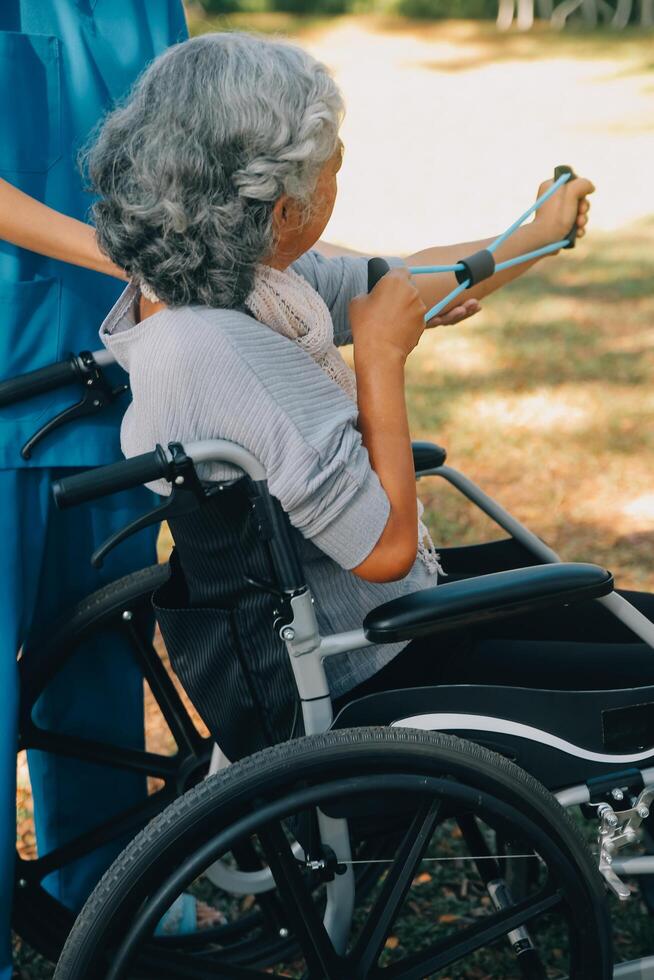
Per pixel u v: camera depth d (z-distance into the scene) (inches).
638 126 493.0
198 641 57.5
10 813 66.7
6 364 66.0
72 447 67.4
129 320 57.2
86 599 70.4
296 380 53.1
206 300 52.9
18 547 66.8
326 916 59.7
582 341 222.2
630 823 58.2
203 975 56.7
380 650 60.1
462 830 70.1
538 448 171.6
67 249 63.0
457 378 204.2
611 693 57.2
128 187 52.0
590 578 54.3
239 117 50.5
